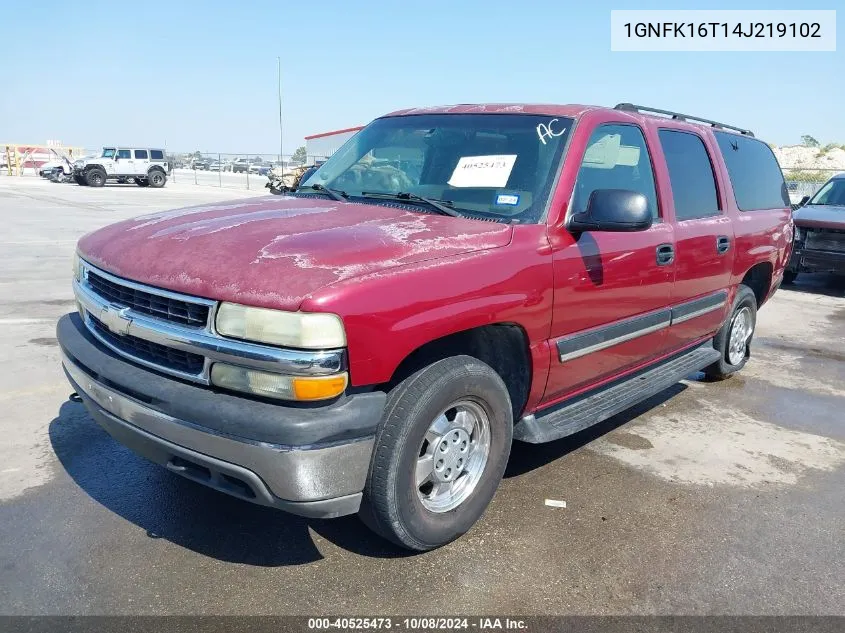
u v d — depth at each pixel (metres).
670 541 3.35
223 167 55.41
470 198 3.58
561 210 3.45
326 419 2.51
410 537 2.94
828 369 6.61
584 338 3.67
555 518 3.52
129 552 3.07
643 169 4.25
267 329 2.46
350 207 3.55
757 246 5.62
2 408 4.66
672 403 5.46
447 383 2.87
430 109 4.38
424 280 2.74
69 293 8.42
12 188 31.27
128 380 2.79
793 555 3.28
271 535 3.25
